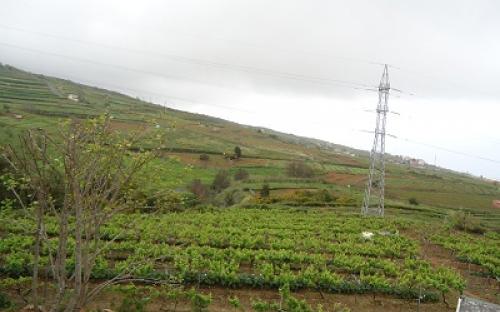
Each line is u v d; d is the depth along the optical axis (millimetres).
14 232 27156
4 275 21000
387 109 57438
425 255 34969
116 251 26391
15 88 122688
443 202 87375
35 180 12914
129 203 13781
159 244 27531
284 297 20000
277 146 138875
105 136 12844
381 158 57000
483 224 62531
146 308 19250
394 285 23688
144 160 13133
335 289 23125
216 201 65438
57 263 13406
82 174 12898
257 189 73500
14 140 38438
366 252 30984
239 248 27781
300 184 79438
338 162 124375
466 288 28359
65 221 13070
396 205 70750
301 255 26828
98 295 19875
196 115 185625
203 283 22625
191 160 89688
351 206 65562
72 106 102562
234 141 125125
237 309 20438
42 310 14789
